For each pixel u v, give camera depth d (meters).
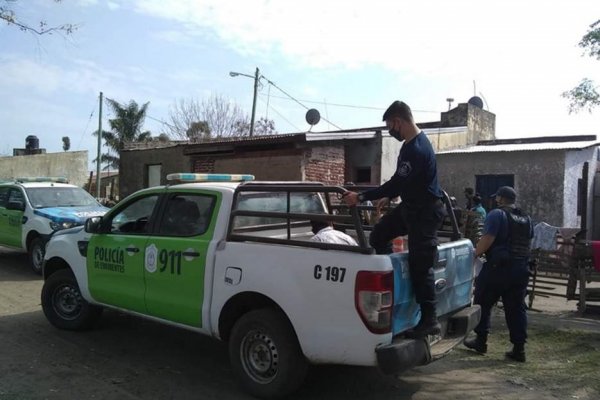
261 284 4.22
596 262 7.42
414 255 3.98
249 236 4.46
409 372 5.13
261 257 4.29
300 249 4.12
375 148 14.13
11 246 10.37
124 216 5.59
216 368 5.10
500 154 15.25
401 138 4.11
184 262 4.77
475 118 20.02
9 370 4.90
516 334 5.50
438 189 4.06
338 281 3.85
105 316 6.83
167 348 5.66
